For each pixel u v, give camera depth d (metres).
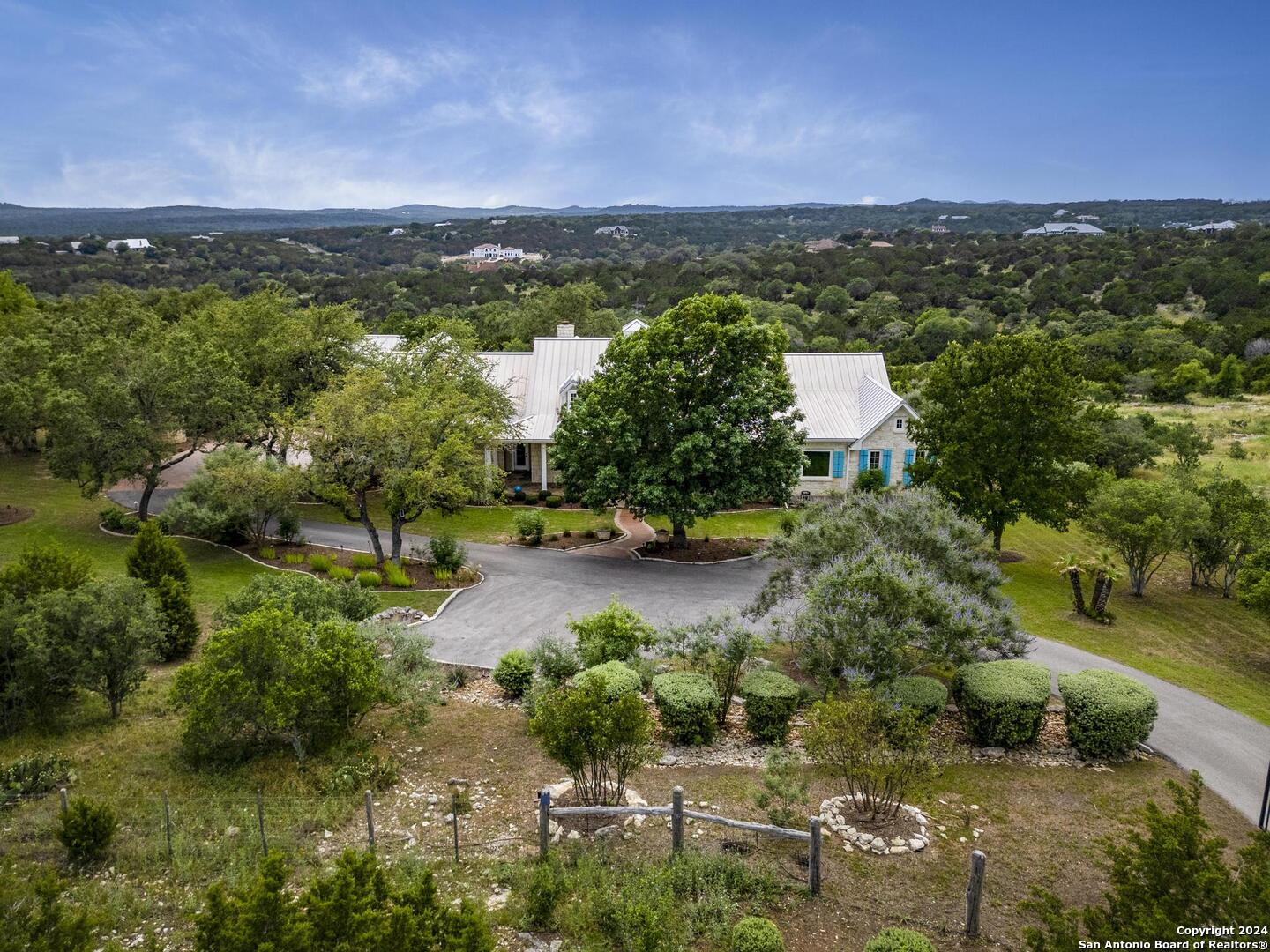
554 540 34.38
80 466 32.09
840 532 19.62
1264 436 52.25
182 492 33.00
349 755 14.67
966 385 30.59
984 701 15.41
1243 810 13.69
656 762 14.68
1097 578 25.23
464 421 30.81
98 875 10.79
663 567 30.34
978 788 13.96
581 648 17.94
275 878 7.66
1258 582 21.75
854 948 9.42
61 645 15.67
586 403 32.53
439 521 37.62
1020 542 35.16
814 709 12.59
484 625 23.73
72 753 14.88
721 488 31.08
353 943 7.45
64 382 33.09
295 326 40.91
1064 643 22.80
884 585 15.73
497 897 10.44
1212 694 19.20
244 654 14.09
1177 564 31.45
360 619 19.92
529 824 12.38
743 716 17.11
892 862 11.27
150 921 9.88
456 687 18.98
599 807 11.61
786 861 11.20
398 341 49.78
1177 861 7.61
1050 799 13.64
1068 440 28.72
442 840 11.95
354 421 27.81
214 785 13.55
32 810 12.56
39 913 8.16
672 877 10.45
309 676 13.84
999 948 9.46
